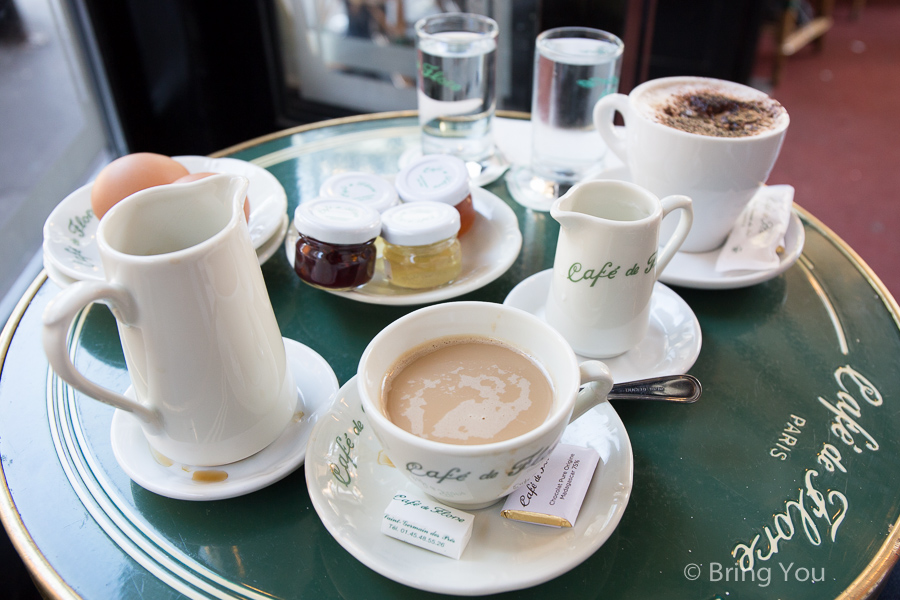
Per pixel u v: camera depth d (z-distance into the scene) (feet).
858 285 2.48
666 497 1.73
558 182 2.96
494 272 2.29
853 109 8.63
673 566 1.57
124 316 1.40
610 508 1.53
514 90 5.83
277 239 2.47
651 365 2.05
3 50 4.88
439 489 1.45
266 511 1.69
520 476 1.43
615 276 1.88
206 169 2.85
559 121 2.84
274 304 2.36
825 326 2.29
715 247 2.56
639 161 2.43
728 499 1.72
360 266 2.22
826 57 9.97
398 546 1.47
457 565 1.43
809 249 2.67
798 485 1.76
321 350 2.16
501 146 3.30
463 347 1.70
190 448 1.62
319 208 2.24
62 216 2.47
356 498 1.58
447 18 3.03
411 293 2.28
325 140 3.41
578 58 2.66
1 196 4.74
